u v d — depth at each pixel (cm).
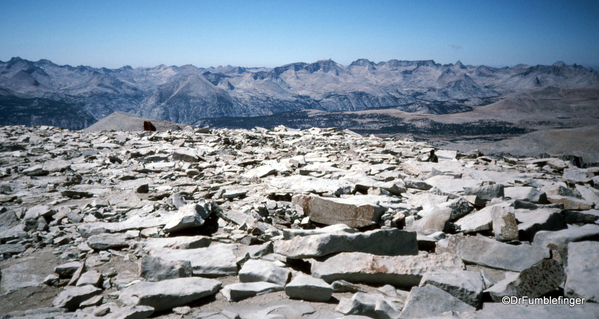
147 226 782
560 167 1589
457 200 837
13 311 473
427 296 457
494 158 1816
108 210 908
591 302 439
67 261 636
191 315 467
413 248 624
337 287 528
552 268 486
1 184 1100
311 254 582
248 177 1278
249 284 530
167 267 565
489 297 493
